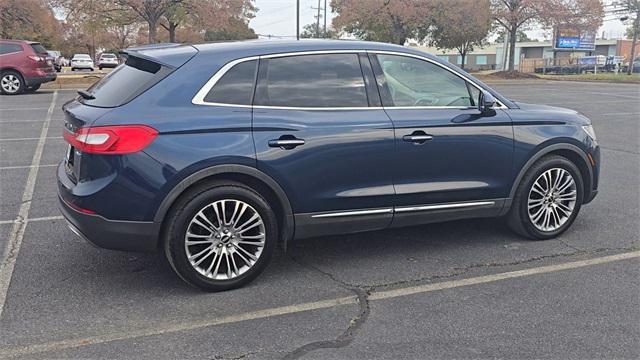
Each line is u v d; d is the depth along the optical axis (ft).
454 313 12.17
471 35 129.18
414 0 110.73
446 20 114.62
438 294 13.15
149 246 12.55
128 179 12.03
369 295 13.10
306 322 11.78
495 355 10.52
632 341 11.03
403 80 14.85
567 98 69.05
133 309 12.32
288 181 13.26
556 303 12.66
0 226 17.88
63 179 13.46
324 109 13.79
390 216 14.52
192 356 10.47
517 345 10.87
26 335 11.17
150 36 76.13
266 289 13.41
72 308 12.34
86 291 13.20
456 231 17.67
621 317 12.00
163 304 12.57
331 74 14.08
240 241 13.28
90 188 12.13
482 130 15.23
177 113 12.45
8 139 33.30
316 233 14.01
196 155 12.35
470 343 10.94
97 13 76.18
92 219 12.21
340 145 13.61
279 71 13.64
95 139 12.02
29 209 19.75
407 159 14.38
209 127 12.52
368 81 14.40
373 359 10.36
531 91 82.33
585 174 17.21
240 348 10.75
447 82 15.34
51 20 113.19
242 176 13.02
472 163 15.24
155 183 12.14
